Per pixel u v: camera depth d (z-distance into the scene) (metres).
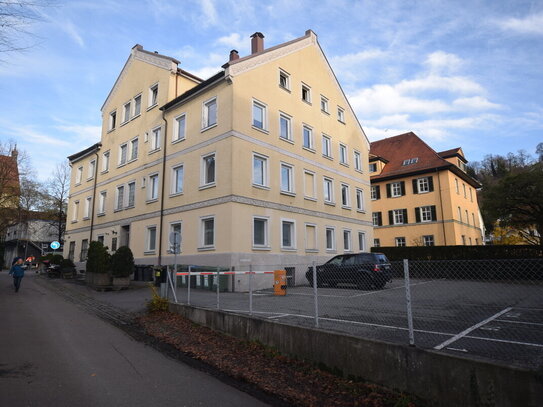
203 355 7.09
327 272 8.20
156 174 22.42
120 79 27.62
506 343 6.16
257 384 5.61
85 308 12.49
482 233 44.00
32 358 6.48
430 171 36.16
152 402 4.74
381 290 8.24
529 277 4.88
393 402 4.79
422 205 36.34
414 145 40.72
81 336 8.37
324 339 6.02
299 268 20.16
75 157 32.41
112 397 4.84
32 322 9.71
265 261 18.09
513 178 22.80
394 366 5.03
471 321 8.05
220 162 17.98
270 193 19.19
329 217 23.41
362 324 7.71
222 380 5.79
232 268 16.41
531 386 3.83
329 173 24.17
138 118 24.86
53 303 13.41
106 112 29.08
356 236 26.11
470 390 4.27
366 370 5.36
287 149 20.88
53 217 41.88
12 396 4.73
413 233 36.59
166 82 22.72
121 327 9.68
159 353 7.26
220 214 17.45
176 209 20.19
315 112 23.84
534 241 28.58
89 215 29.42
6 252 53.06
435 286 6.18
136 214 23.41
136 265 21.50
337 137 25.77
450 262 5.95
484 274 5.41
